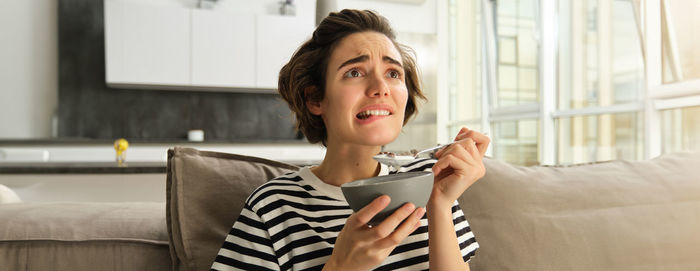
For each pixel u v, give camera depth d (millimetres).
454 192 695
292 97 832
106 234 863
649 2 2395
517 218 964
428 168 886
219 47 4516
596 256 946
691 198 1053
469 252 846
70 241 835
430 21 5457
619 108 2811
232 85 4559
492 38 4402
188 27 4434
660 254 970
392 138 729
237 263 742
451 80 5379
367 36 753
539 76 3607
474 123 4820
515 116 4047
